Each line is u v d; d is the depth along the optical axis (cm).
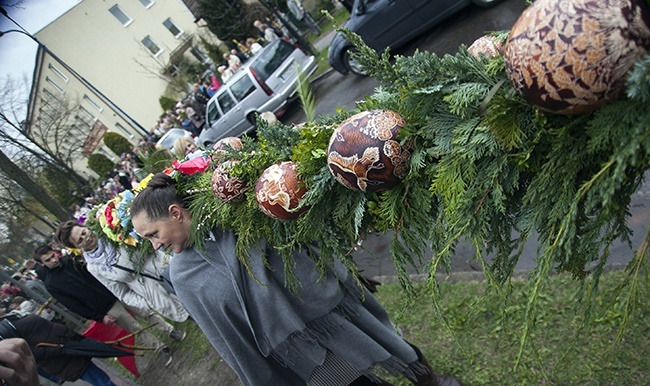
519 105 96
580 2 79
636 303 99
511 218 119
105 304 420
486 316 255
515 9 605
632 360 194
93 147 1995
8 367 185
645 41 78
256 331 184
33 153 1080
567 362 209
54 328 353
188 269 189
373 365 196
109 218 308
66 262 412
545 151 101
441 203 119
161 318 446
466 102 101
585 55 78
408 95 113
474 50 126
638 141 78
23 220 1046
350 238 155
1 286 755
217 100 1052
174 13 2412
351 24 732
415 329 280
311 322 190
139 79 2392
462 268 301
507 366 227
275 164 149
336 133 120
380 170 116
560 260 111
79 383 490
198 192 183
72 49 2209
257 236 180
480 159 108
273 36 1306
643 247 93
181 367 436
